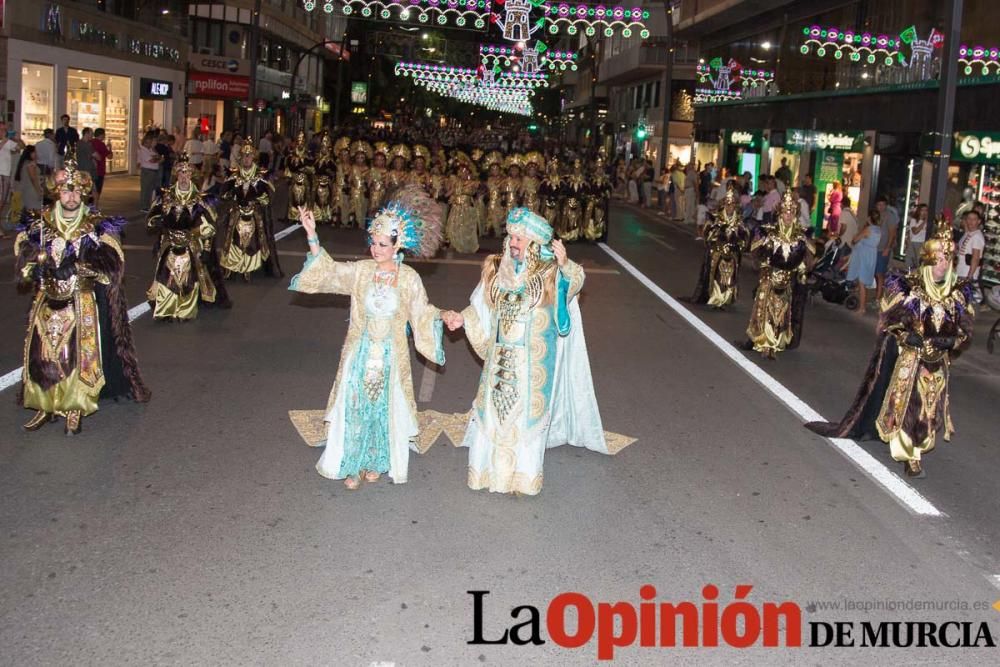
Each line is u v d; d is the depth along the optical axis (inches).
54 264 293.0
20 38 1051.3
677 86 1963.6
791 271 472.4
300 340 449.4
